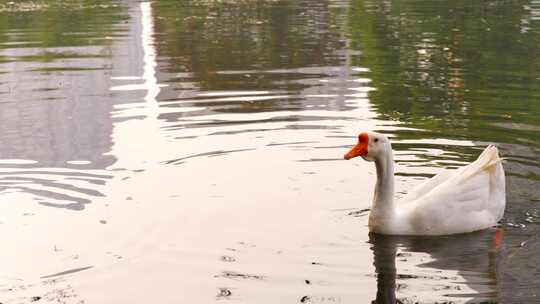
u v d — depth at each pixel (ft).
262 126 41.47
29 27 83.87
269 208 29.86
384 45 68.23
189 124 42.09
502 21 82.28
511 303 21.89
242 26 82.64
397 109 44.78
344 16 89.45
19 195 31.58
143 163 35.45
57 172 34.30
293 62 61.05
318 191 31.78
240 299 22.35
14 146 38.34
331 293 22.68
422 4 100.78
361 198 31.12
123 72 57.82
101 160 35.86
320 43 70.23
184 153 36.81
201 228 27.84
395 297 22.36
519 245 26.50
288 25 82.94
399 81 52.85
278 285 23.24
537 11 90.27
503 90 49.19
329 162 35.50
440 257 25.58
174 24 85.10
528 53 62.64
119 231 27.68
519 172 33.24
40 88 52.34
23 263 25.29
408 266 24.77
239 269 24.45
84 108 46.19
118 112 45.03
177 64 61.11
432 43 68.69
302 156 36.32
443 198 28.04
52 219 28.99
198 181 32.94
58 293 23.15
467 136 39.04
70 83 53.88
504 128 40.37
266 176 33.58
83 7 102.37
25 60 63.72
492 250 26.14
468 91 49.19
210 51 67.00
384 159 27.66
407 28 78.54
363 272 24.22
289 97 48.39
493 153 29.07
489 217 28.48
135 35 77.00
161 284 23.49
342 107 45.57
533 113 43.27
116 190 31.91
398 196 30.91
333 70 57.36
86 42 72.59
